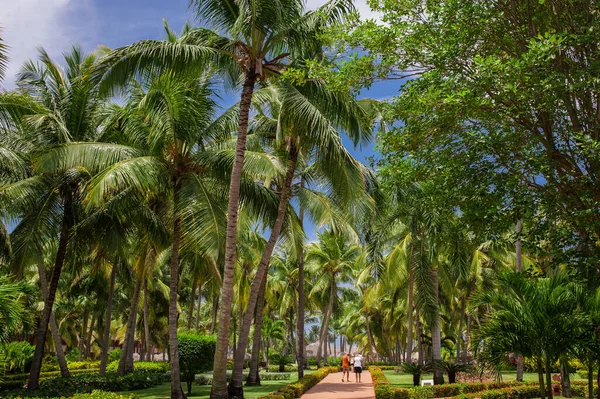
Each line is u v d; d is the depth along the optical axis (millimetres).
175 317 15828
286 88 14281
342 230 20484
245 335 15227
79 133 19172
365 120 15406
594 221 8305
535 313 8812
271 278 40812
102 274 35531
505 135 9086
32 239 17609
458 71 9594
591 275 8859
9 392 16859
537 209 9102
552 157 9328
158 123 15164
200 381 24812
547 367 8930
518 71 8516
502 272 9773
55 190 18844
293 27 14234
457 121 9734
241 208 17250
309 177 21516
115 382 20250
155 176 14969
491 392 15344
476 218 9891
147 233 19234
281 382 25578
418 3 10461
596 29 8484
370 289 32688
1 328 9375
